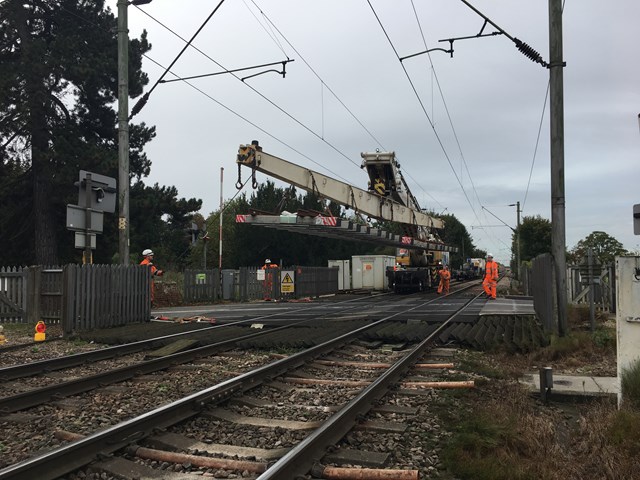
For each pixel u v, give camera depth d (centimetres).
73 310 1277
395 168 2578
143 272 1537
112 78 2809
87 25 2836
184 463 454
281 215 2019
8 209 2839
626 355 589
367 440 518
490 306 2002
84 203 1331
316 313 1827
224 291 2805
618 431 502
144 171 3081
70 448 439
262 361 955
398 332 1199
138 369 832
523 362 943
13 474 393
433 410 625
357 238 2548
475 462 452
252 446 507
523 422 560
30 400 651
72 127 2731
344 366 920
